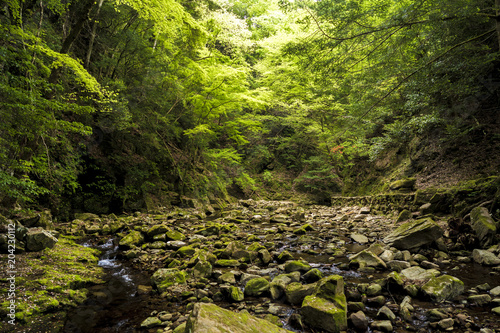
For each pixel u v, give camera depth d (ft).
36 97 15.99
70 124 17.04
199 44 31.19
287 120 60.75
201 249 17.88
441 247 16.55
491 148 25.68
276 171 74.33
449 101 29.58
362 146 45.42
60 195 29.22
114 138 38.96
